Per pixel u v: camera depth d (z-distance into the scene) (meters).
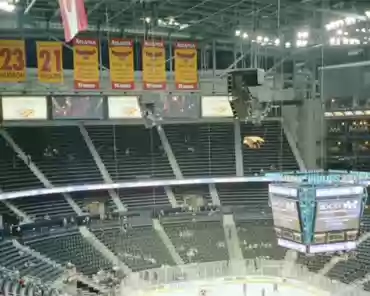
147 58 35.19
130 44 34.50
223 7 38.66
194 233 46.28
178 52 36.19
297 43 43.53
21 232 39.91
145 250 42.72
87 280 36.44
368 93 47.16
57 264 37.31
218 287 38.34
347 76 48.34
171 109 48.94
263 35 45.59
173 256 42.28
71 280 34.81
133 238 44.41
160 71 35.44
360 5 38.59
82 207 46.66
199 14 41.31
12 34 41.84
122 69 34.38
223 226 47.75
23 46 32.00
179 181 49.34
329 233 25.69
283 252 43.41
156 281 37.41
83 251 40.75
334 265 40.00
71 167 48.03
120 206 48.28
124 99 47.66
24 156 47.25
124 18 41.69
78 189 45.41
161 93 46.72
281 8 38.94
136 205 48.88
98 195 49.09
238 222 48.44
